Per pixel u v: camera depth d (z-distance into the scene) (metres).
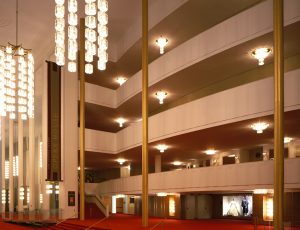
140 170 35.66
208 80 21.50
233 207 26.12
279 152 13.68
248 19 16.33
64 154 23.62
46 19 23.12
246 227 18.61
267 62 18.91
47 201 23.77
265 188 16.69
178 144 22.94
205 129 18.55
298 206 18.86
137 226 18.80
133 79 24.03
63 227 20.61
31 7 22.06
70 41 12.20
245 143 22.55
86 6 11.97
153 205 29.17
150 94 23.88
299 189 16.50
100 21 12.12
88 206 29.34
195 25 20.97
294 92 14.62
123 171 34.16
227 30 17.20
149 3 21.34
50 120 23.45
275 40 14.16
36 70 26.95
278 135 13.77
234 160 26.41
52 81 23.83
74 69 12.60
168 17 20.03
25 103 18.41
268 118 16.16
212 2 18.66
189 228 18.00
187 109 19.55
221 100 17.62
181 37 22.31
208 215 27.73
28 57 18.50
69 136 24.02
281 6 14.15
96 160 30.11
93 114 28.17
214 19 20.38
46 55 25.61
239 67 19.55
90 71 13.03
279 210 13.41
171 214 26.97
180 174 21.72
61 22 12.16
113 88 31.80
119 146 25.98
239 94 16.80
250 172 17.47
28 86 18.42
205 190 19.86
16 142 36.94
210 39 18.03
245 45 16.67
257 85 16.06
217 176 19.23
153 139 21.97
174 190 22.06
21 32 24.47
